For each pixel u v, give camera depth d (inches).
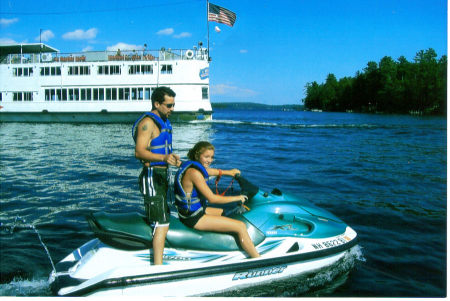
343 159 532.7
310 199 299.4
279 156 560.7
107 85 1358.3
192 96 1320.1
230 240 158.6
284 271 161.8
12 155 565.9
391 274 170.4
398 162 503.5
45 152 605.0
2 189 337.1
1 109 1424.7
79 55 1402.6
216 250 156.4
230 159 525.0
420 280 164.9
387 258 187.8
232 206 267.6
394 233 223.0
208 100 1353.3
